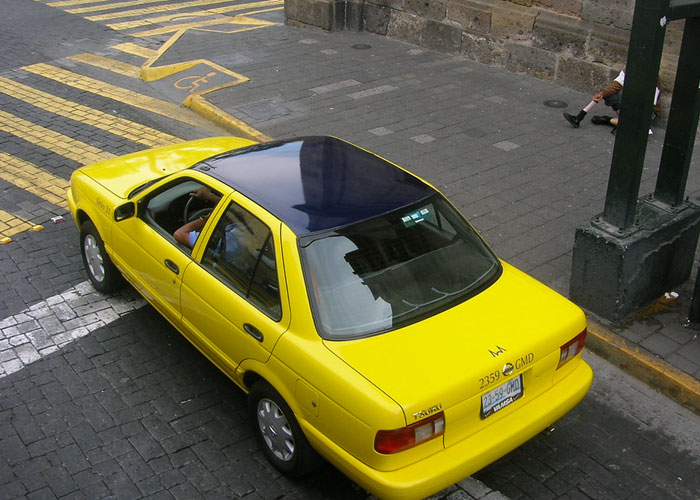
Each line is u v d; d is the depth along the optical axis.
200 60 13.55
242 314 4.63
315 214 4.63
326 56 13.83
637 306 6.25
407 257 4.61
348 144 5.71
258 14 17.58
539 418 4.32
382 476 3.87
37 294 6.71
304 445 4.40
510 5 12.50
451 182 8.80
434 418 3.88
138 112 11.49
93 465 4.80
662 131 10.26
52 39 15.55
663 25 5.32
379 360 4.05
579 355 4.71
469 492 4.66
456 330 4.31
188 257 5.18
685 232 6.34
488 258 5.02
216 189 5.11
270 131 10.45
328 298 4.31
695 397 5.41
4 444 4.97
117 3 19.11
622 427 5.30
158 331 6.20
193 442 5.01
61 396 5.44
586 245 6.09
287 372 4.29
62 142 10.23
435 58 13.64
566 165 9.28
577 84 11.89
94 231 6.40
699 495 4.70
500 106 11.30
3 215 8.16
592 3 11.34
